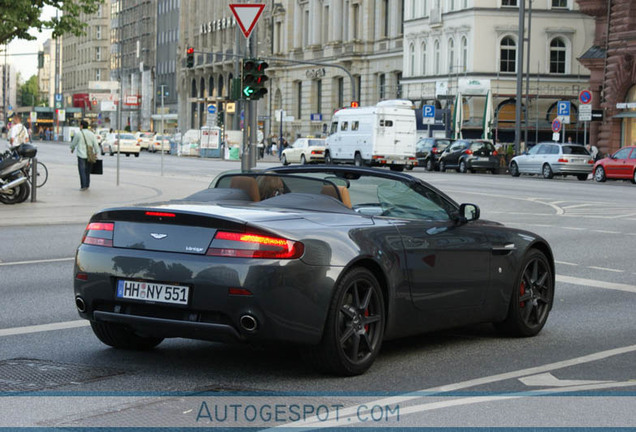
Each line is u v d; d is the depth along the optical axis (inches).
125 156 3846.0
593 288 572.1
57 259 685.3
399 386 325.7
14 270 624.1
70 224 969.5
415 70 3718.0
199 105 5910.4
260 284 313.6
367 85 4114.2
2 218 992.9
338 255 329.1
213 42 5723.4
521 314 415.5
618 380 337.7
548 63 3412.9
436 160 2760.8
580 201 1406.3
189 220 325.4
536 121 3255.4
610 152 2770.7
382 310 348.8
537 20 3395.7
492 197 1487.5
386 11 4030.5
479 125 3383.4
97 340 398.0
